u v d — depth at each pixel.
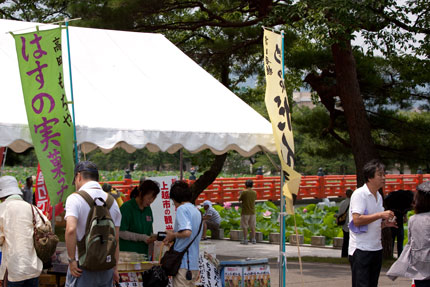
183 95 7.88
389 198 13.55
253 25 16.09
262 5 15.05
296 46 16.61
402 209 13.52
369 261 6.52
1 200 6.03
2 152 9.56
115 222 5.63
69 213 5.20
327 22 11.77
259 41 15.88
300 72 16.38
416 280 5.99
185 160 63.19
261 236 19.19
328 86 15.66
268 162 52.47
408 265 6.00
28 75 5.86
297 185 7.36
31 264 5.73
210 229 20.17
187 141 6.98
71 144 6.01
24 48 5.86
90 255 5.21
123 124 6.66
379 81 15.12
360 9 11.91
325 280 11.41
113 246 5.36
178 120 7.17
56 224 11.80
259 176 34.44
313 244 18.02
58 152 5.91
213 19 15.91
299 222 21.05
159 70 8.34
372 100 15.93
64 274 7.09
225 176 50.50
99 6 14.13
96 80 7.47
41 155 5.80
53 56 6.01
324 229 19.06
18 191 6.02
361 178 14.32
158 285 6.30
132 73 7.95
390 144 15.81
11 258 5.69
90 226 5.26
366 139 14.42
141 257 6.99
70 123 6.05
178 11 16.20
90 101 6.96
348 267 13.40
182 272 6.29
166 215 9.49
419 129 15.36
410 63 14.70
